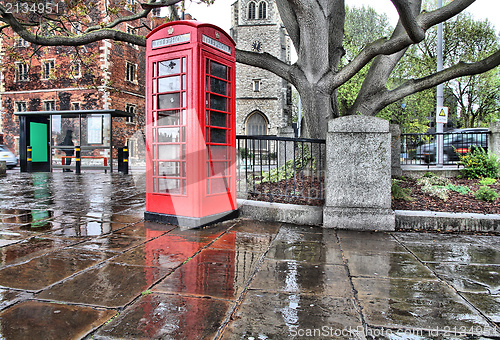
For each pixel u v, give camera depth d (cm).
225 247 367
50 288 245
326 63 707
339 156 480
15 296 230
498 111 3066
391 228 467
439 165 1063
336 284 266
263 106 4503
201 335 183
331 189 483
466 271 302
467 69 643
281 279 274
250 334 186
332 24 805
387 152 473
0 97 2950
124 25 2856
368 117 473
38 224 465
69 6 877
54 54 2789
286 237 418
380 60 773
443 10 538
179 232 432
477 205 557
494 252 364
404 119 2441
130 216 528
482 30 2505
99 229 441
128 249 353
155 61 477
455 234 449
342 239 414
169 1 757
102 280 263
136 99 3062
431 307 227
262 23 4428
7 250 342
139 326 192
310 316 210
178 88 458
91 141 1473
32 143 1489
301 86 729
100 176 1309
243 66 4503
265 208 519
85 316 203
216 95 484
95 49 2664
